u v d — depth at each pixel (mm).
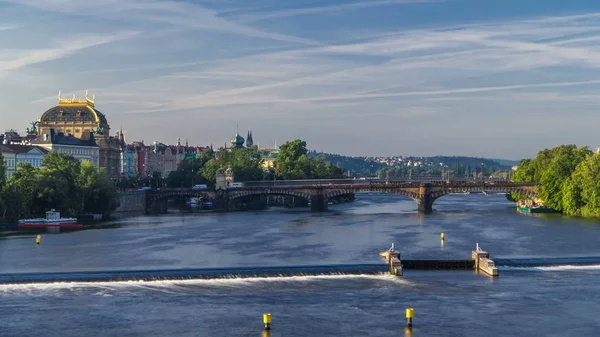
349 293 129000
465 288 133000
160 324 109875
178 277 139875
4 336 104312
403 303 121812
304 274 143500
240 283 137125
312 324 109562
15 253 179875
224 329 107375
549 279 141125
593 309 118438
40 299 124312
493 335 104875
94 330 107125
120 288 132750
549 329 107750
